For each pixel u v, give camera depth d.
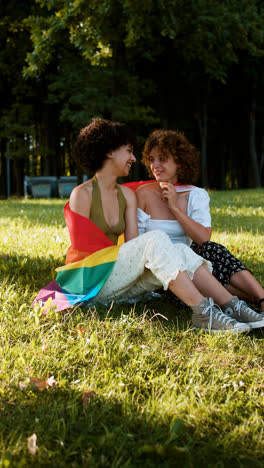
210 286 2.74
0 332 2.46
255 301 2.94
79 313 2.81
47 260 4.27
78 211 2.99
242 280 2.92
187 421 1.73
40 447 1.54
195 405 1.85
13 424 1.67
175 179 3.30
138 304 3.13
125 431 1.66
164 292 3.24
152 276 2.88
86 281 2.87
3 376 2.00
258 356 2.33
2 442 1.54
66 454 1.52
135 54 18.30
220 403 1.89
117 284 2.91
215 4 15.49
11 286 3.29
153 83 20.66
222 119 28.16
